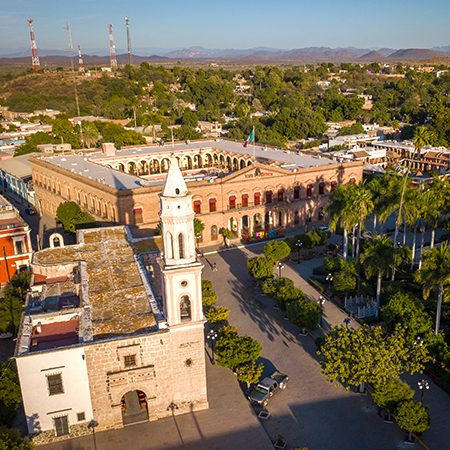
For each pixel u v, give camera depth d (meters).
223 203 77.06
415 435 34.62
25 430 36.09
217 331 50.00
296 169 81.88
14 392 36.09
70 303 42.88
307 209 85.25
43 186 100.88
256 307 55.78
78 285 45.47
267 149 103.06
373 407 38.16
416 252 70.81
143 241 55.72
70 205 77.00
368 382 37.69
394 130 178.75
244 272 66.56
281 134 177.38
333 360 36.97
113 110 198.38
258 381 39.94
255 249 75.56
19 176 117.12
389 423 36.28
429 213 60.78
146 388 36.41
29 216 99.19
